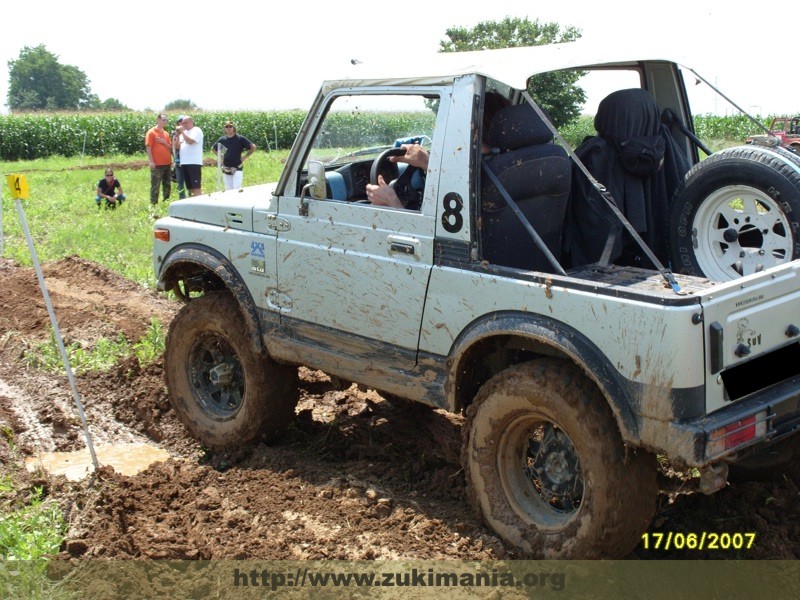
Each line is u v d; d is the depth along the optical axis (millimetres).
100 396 6891
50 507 4859
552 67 4164
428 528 4520
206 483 5289
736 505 4621
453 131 4277
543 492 4293
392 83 4605
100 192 16797
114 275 10773
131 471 5652
